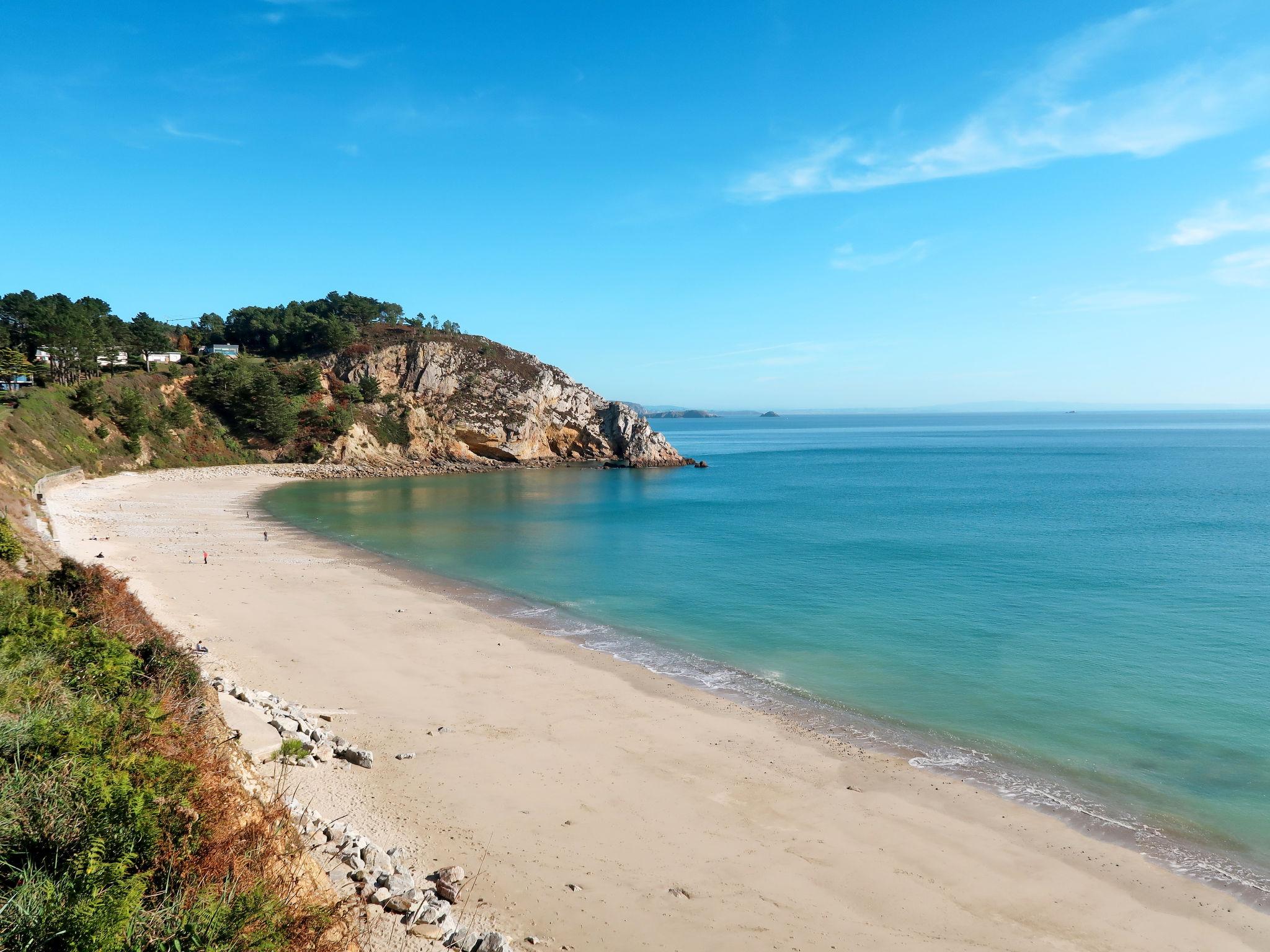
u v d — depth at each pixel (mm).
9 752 10406
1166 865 17266
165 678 17922
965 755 22891
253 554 52219
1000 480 114250
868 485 109375
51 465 76875
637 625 37188
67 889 7691
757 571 49688
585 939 13609
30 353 103438
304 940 8953
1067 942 14508
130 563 45312
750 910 14961
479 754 21703
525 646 33156
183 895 8406
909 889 16031
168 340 142375
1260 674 29719
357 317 168750
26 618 17875
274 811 12133
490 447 139750
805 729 24641
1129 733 24500
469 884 14914
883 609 39938
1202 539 59781
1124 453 180125
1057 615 38312
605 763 21562
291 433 120250
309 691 26250
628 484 111125
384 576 47375
